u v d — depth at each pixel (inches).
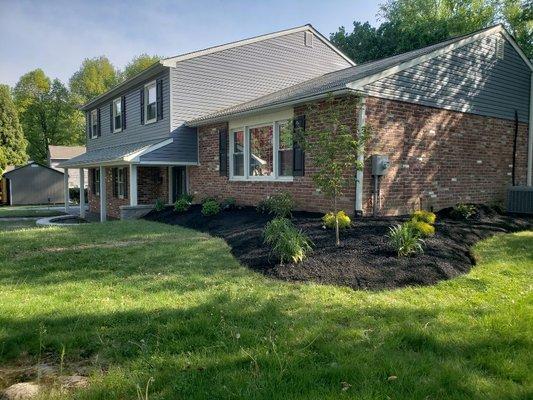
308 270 214.8
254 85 620.1
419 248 239.0
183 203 513.0
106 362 120.3
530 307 160.7
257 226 345.7
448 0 1142.3
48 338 134.4
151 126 606.9
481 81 452.4
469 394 99.5
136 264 242.8
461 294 183.3
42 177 1192.8
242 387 102.3
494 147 472.7
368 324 145.5
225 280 206.5
